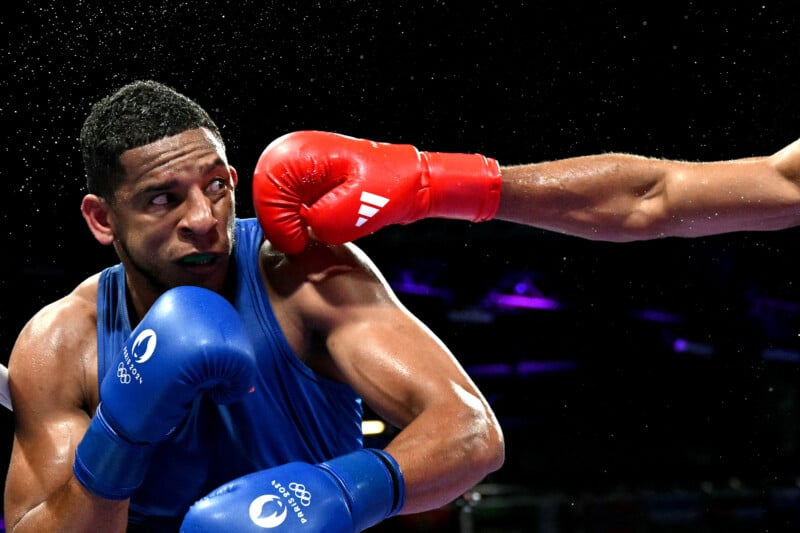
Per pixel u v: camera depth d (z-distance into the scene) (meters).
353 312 1.97
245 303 2.01
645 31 5.37
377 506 1.68
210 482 2.00
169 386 1.68
